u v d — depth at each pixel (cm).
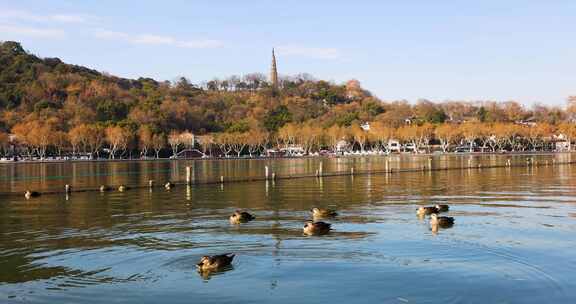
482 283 2433
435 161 16250
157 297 2312
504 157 18862
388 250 3031
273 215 4400
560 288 2358
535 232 3525
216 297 2302
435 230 3600
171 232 3650
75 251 3111
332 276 2558
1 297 2331
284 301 2244
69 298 2312
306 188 6956
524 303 2188
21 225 4006
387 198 5603
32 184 8125
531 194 5900
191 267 2747
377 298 2258
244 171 11725
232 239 3375
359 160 18562
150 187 7125
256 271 2653
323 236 3428
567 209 4612
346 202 5262
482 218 4109
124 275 2628
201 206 5062
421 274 2572
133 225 3956
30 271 2711
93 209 4900
